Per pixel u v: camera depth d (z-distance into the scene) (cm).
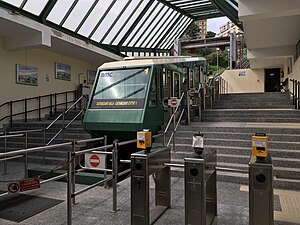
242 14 683
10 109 1038
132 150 705
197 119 874
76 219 357
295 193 452
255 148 255
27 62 1123
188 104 778
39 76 1183
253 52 1298
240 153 599
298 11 657
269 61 1644
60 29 1062
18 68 1080
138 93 695
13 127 981
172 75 858
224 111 866
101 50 1315
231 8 1124
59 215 373
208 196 339
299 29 959
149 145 325
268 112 827
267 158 263
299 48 1090
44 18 964
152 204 408
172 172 559
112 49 1424
